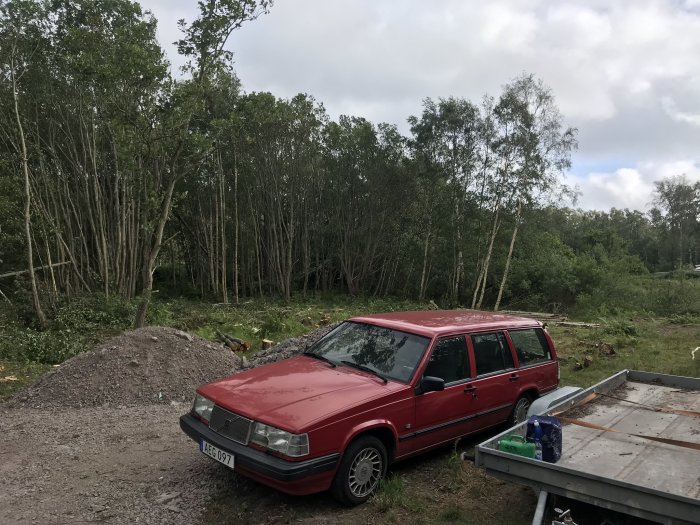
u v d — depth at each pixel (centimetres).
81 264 2062
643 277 3070
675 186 5941
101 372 764
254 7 1300
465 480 475
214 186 2800
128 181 1972
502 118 2594
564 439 414
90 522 396
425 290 3278
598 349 1243
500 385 554
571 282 2877
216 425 429
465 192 2786
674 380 571
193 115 1400
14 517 402
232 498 430
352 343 535
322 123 2914
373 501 423
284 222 3158
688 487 329
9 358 1066
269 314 1844
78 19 1510
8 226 1672
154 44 1363
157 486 454
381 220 3106
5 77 1627
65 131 1986
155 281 3581
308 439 381
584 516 363
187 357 853
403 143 2936
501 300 3111
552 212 2848
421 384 466
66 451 539
